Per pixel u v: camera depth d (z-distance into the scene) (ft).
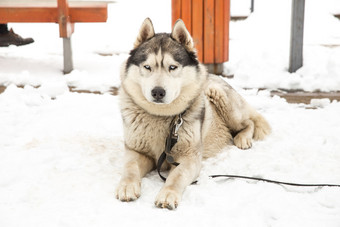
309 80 20.21
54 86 18.94
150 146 11.67
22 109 16.60
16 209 9.08
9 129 14.53
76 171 11.23
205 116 12.75
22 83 19.65
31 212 8.96
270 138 14.17
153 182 10.88
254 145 13.71
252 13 38.65
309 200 9.58
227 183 10.69
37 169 11.30
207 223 8.54
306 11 38.24
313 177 11.02
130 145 11.76
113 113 16.75
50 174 11.00
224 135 14.08
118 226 8.38
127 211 9.05
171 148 11.34
